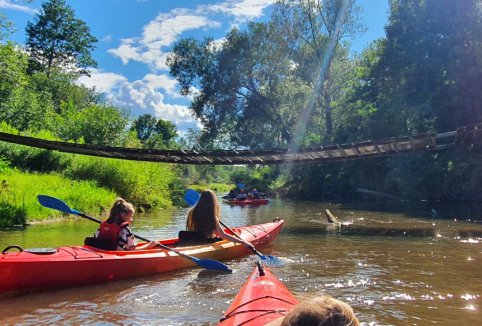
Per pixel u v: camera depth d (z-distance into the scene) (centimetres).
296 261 753
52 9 5197
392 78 2469
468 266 708
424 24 2128
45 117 2664
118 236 651
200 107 3841
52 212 1329
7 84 2456
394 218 1456
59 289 563
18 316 465
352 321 150
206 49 3778
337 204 2288
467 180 1981
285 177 3953
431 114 2050
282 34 3497
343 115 3381
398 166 2394
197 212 755
